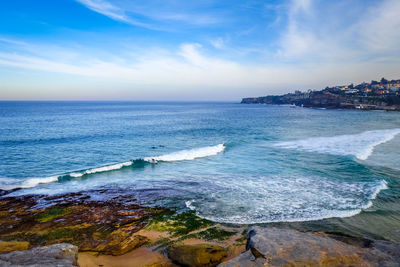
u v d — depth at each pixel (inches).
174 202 606.2
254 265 306.7
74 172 872.3
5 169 930.7
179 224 495.8
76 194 666.2
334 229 460.8
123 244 423.8
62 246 358.6
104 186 736.3
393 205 560.1
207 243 425.7
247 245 381.1
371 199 592.7
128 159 1096.2
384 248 350.0
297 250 334.0
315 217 510.6
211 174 843.4
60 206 582.9
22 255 327.9
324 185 700.0
